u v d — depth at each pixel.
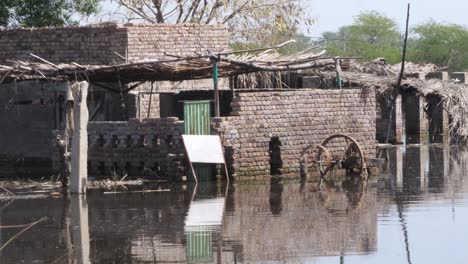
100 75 43.81
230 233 30.44
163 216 33.44
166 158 41.75
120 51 47.53
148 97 47.88
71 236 30.36
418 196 37.44
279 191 39.03
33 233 30.91
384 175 44.16
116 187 40.19
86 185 39.03
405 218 32.72
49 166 47.09
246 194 38.25
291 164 43.84
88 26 48.41
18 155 47.91
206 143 41.38
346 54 98.81
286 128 43.66
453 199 36.66
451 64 103.56
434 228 30.98
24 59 49.53
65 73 42.56
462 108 59.72
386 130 58.62
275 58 44.41
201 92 50.31
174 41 49.03
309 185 40.84
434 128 61.69
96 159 43.41
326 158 43.66
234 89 50.25
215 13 63.16
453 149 55.91
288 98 43.72
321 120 44.88
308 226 31.45
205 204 35.88
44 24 55.41
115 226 31.77
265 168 43.16
